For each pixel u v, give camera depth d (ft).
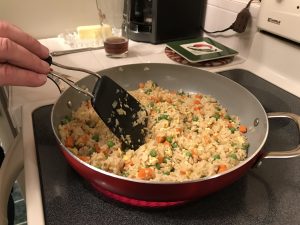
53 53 3.32
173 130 2.21
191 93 2.73
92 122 2.31
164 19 3.62
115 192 1.58
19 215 4.06
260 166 2.00
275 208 1.72
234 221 1.64
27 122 2.27
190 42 3.60
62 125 2.11
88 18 3.93
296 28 2.65
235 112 2.47
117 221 1.62
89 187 1.81
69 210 1.66
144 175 1.76
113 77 2.66
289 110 2.58
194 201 1.74
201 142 2.15
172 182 1.44
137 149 2.04
